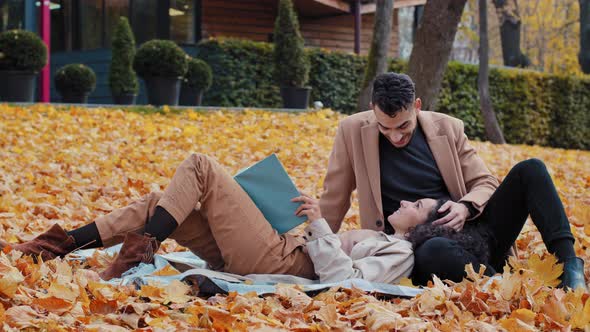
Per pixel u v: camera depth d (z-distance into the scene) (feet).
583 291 11.13
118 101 49.11
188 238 12.82
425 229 12.62
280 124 40.88
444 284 12.03
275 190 12.66
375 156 13.58
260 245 12.35
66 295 10.41
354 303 11.07
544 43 113.09
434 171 13.51
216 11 59.93
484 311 10.99
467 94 60.44
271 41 62.59
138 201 12.67
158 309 10.18
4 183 21.83
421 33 37.73
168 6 57.93
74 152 28.04
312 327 9.82
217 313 9.96
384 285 11.93
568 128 67.00
